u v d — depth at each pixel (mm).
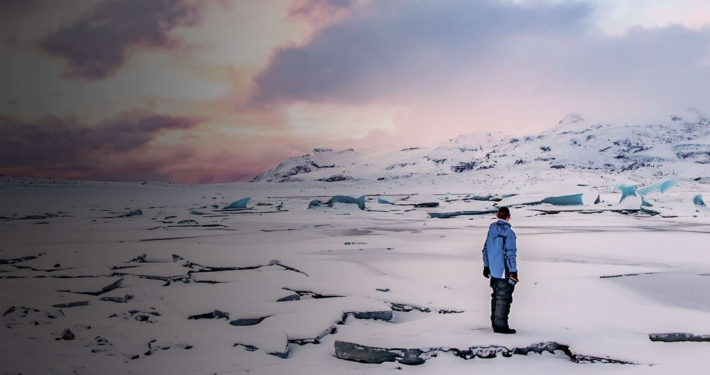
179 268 11500
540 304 7750
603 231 22859
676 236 19891
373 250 15500
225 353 5512
